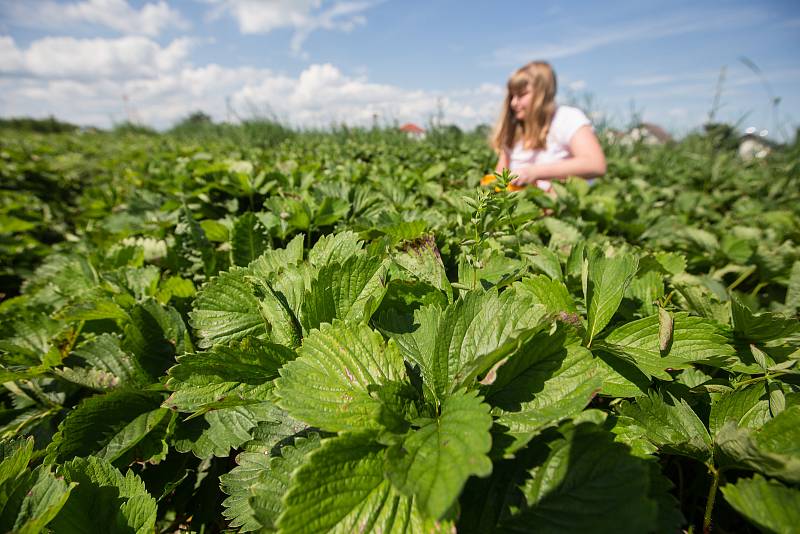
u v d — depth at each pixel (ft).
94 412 4.17
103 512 3.36
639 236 8.87
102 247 9.33
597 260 3.82
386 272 4.22
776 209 12.87
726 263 7.57
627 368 3.62
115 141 48.01
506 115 17.46
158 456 4.09
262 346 3.82
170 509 4.66
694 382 3.86
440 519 2.12
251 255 6.10
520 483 2.76
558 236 7.24
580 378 2.99
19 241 12.09
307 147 24.94
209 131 47.09
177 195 9.54
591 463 2.63
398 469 2.42
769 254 7.04
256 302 4.55
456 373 3.30
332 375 3.14
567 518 2.51
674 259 6.10
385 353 3.35
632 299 4.79
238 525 3.49
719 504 3.56
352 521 2.54
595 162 14.23
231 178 9.23
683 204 12.07
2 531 3.07
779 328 3.75
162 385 4.36
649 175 18.63
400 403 2.94
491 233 5.16
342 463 2.62
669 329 3.67
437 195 9.62
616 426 3.42
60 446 3.96
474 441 2.47
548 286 4.00
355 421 2.91
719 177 16.24
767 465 2.74
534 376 3.13
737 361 3.60
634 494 2.38
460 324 3.39
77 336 5.82
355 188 8.25
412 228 5.47
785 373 3.59
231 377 3.75
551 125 15.80
